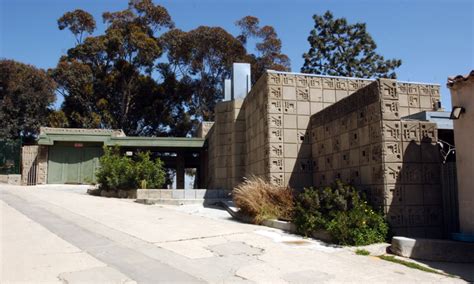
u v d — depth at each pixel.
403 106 12.95
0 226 9.55
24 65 35.97
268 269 6.48
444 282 6.14
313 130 13.12
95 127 35.47
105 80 36.88
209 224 10.77
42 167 23.98
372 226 8.73
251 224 11.10
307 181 13.05
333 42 39.34
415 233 9.00
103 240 8.34
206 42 36.97
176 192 16.36
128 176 17.80
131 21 38.03
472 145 8.20
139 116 39.16
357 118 10.38
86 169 24.39
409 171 9.23
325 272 6.40
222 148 18.50
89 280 5.64
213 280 5.84
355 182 10.38
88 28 39.25
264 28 40.28
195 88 39.56
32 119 34.16
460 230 8.41
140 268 6.33
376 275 6.36
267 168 13.09
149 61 37.34
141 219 11.20
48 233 8.88
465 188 8.33
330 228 8.63
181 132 39.47
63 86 36.50
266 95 13.37
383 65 38.66
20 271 6.03
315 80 13.73
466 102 8.38
